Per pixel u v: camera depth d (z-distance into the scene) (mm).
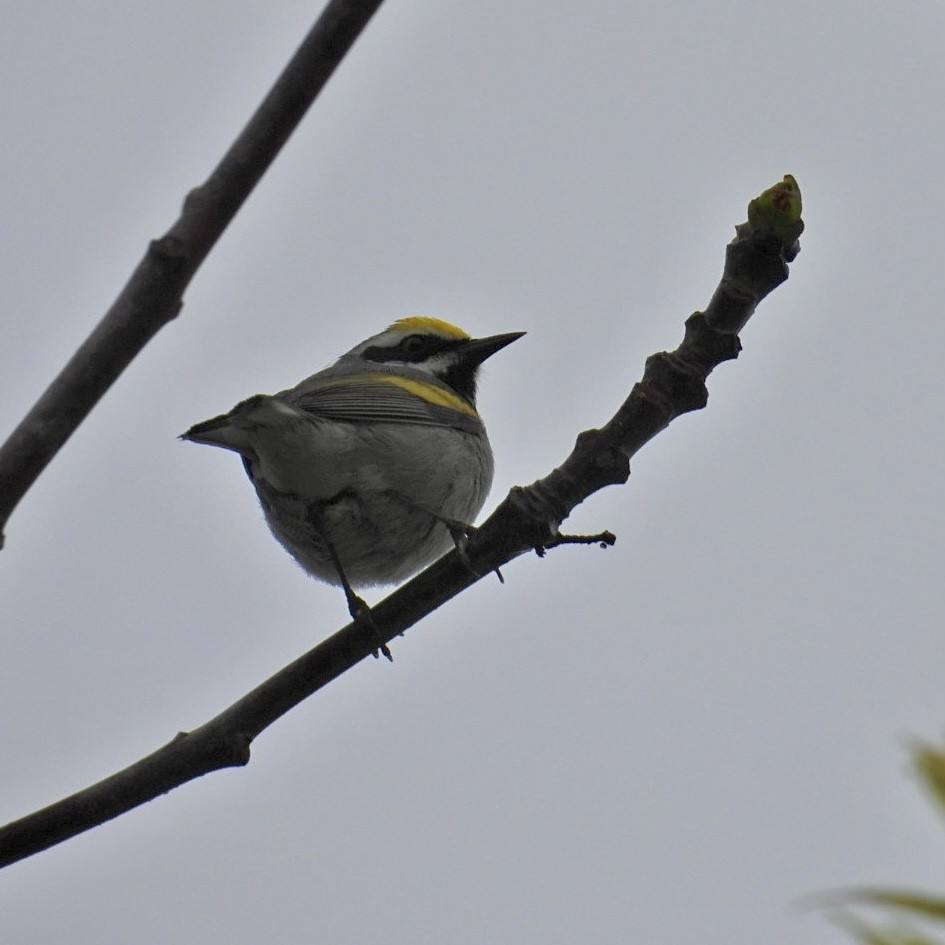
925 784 3887
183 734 9367
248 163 6371
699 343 8594
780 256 8250
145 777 9094
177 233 6375
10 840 8891
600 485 9141
